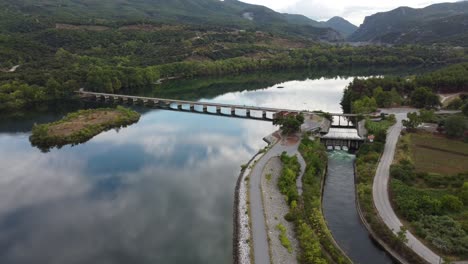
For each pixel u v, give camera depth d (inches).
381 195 3693.4
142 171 4648.1
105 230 3341.5
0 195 4020.7
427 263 2650.1
